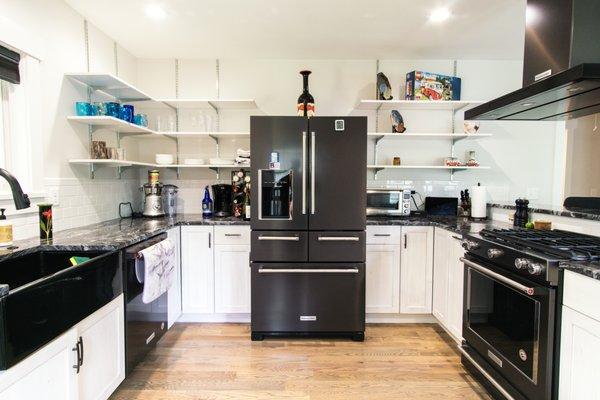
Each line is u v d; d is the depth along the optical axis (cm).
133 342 193
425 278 274
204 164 311
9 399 105
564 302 134
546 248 151
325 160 246
